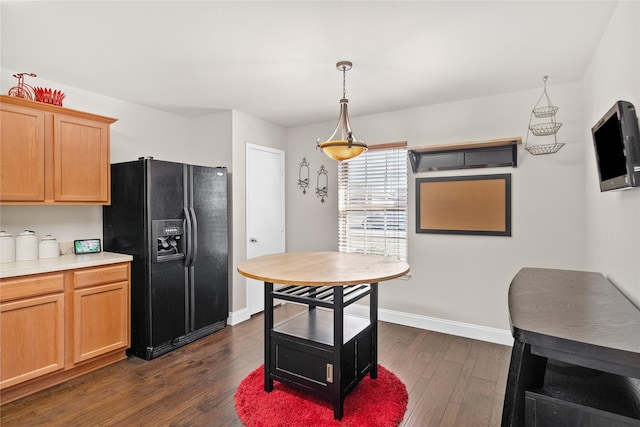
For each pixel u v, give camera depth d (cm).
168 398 233
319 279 201
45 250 275
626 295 178
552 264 304
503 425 109
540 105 305
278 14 189
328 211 430
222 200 360
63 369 251
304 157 448
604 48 211
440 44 225
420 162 363
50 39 218
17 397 231
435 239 359
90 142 290
